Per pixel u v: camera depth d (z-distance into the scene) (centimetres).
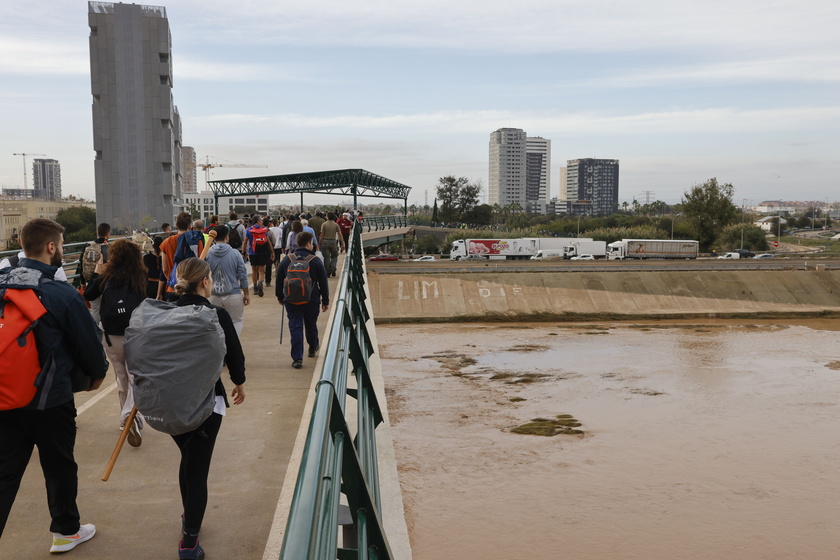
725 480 2495
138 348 399
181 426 405
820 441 2962
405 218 8725
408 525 2069
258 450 648
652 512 2188
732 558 1908
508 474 2489
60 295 380
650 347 5225
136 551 450
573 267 7875
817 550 1956
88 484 557
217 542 465
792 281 7625
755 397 3728
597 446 2839
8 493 377
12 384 363
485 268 7594
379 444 649
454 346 5156
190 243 876
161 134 14850
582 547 1942
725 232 12688
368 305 1673
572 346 5219
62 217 14475
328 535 196
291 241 1639
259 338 1195
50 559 434
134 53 14662
